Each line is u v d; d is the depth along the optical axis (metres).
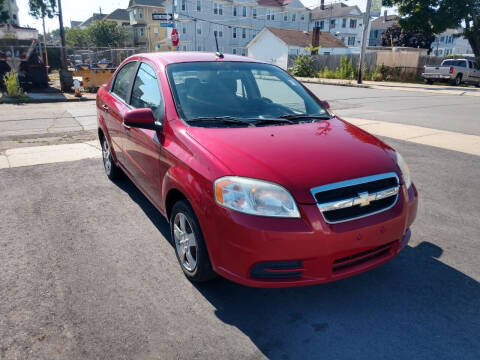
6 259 3.37
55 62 36.84
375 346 2.44
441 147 7.29
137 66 4.30
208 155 2.70
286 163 2.57
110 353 2.34
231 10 52.50
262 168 2.52
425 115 11.41
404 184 2.83
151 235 3.84
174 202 3.24
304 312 2.76
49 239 3.74
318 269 2.48
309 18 64.12
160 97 3.52
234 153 2.65
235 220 2.43
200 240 2.77
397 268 3.32
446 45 71.19
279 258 2.40
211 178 2.57
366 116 11.11
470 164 6.22
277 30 47.16
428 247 3.66
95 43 60.47
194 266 2.96
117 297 2.88
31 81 17.16
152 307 2.78
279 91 3.91
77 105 13.47
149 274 3.19
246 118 3.32
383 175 2.68
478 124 9.84
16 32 20.33
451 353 2.38
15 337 2.46
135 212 4.38
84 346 2.40
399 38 49.44
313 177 2.49
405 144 7.52
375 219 2.57
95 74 17.92
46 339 2.45
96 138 8.06
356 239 2.49
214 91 3.56
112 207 4.50
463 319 2.69
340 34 61.16
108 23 60.38
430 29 33.97
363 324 2.64
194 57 3.98
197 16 49.62
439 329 2.59
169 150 3.06
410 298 2.92
